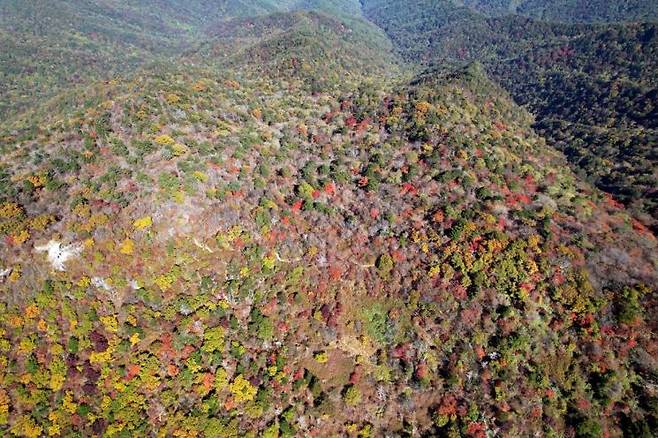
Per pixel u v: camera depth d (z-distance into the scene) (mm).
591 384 69938
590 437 65062
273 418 67500
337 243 83688
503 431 66500
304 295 78125
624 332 73312
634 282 78750
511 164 108750
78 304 69438
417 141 109188
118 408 63531
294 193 90250
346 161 102375
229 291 75188
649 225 100312
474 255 80375
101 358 66125
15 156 88750
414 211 89438
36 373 63812
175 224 76500
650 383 69312
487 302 76125
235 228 78938
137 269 72750
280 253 80562
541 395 69125
